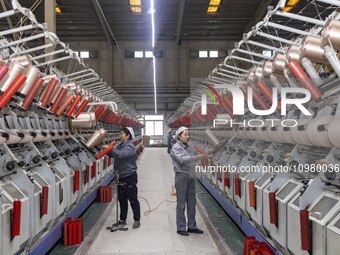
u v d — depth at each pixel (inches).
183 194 204.8
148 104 999.0
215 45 797.2
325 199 115.3
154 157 722.2
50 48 251.1
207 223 228.2
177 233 206.4
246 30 682.2
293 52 133.0
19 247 129.0
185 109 497.0
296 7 513.0
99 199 293.7
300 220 113.5
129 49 808.3
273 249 147.4
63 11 597.9
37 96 178.9
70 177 202.4
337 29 105.6
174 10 602.9
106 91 388.2
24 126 176.1
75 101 218.1
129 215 249.4
